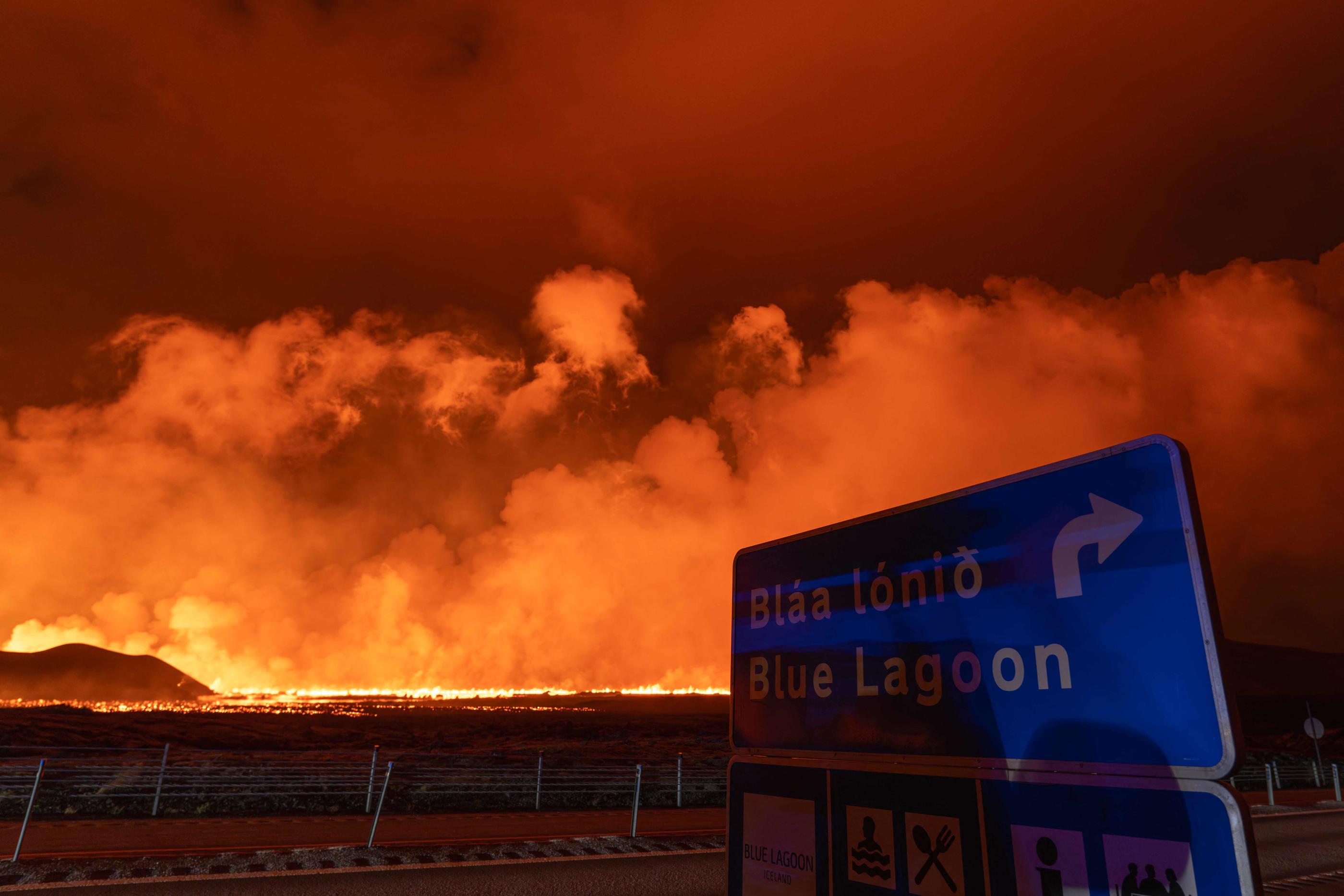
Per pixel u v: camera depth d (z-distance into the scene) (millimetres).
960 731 2404
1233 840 1698
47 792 20688
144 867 12594
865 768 2715
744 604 3482
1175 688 1880
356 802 22125
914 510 2754
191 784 22406
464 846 15281
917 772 2520
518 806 23188
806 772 2963
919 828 2469
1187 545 1902
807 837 2896
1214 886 1715
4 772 22172
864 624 2848
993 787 2271
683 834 17953
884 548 2842
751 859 3141
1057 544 2240
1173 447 1968
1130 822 1912
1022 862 2146
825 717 2934
